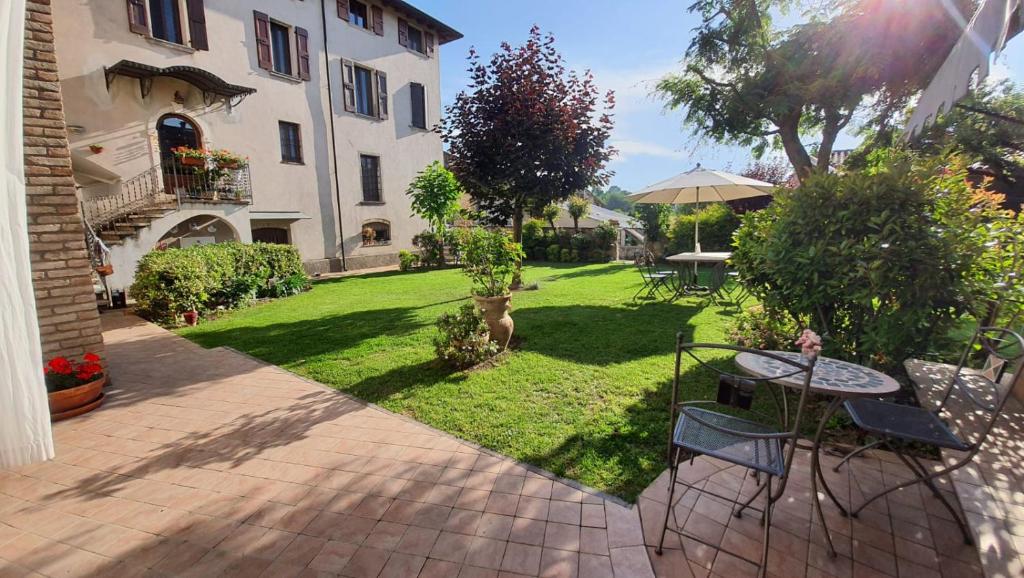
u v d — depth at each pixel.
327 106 14.78
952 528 2.19
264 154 13.17
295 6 13.70
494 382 4.35
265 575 2.01
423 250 16.03
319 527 2.33
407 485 2.68
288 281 10.36
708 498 2.46
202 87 11.46
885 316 3.24
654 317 7.01
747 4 7.88
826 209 3.49
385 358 5.26
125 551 2.19
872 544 2.10
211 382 4.61
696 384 4.13
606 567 2.01
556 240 19.19
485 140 8.84
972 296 3.11
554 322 6.74
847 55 6.72
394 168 17.17
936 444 2.04
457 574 1.99
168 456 3.11
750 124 8.74
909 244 3.10
